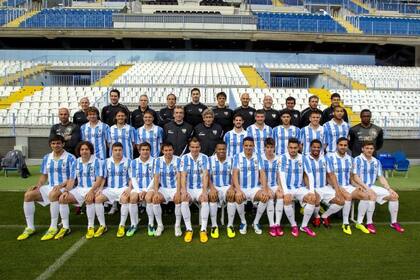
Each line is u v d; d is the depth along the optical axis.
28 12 23.09
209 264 3.88
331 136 5.72
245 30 19.33
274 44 20.81
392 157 8.73
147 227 5.13
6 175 8.62
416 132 11.03
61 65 18.64
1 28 19.16
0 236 4.72
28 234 4.71
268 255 4.13
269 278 3.56
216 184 5.19
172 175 5.06
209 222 5.42
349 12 25.88
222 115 6.07
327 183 5.38
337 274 3.65
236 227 5.17
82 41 20.47
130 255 4.11
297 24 21.30
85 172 5.05
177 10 22.38
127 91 13.67
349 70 18.75
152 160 5.11
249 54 20.52
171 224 5.29
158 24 19.53
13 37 19.67
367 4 26.88
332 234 4.87
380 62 22.19
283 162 5.15
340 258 4.05
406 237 4.75
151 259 4.00
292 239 4.67
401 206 6.21
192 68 17.88
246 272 3.69
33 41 20.62
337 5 26.06
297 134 5.77
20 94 13.68
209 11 22.45
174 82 15.64
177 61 20.09
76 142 5.66
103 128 5.64
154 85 14.59
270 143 5.14
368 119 5.74
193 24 19.59
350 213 5.60
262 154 5.27
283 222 5.40
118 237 4.71
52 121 11.32
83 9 23.66
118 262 3.92
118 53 20.19
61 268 3.76
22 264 3.86
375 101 14.16
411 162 11.00
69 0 25.55
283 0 26.69
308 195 4.91
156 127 5.62
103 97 12.80
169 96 6.02
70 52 20.22
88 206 4.75
